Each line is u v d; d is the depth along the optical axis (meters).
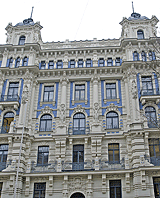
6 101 34.16
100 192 28.27
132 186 28.27
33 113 34.62
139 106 32.88
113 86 36.09
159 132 30.22
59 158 29.72
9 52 39.16
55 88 36.34
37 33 40.12
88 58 38.22
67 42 39.88
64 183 28.69
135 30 38.94
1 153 31.50
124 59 37.16
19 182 28.78
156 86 34.34
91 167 29.50
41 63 38.53
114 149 31.36
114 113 33.91
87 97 35.28
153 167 27.42
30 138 31.89
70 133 32.66
